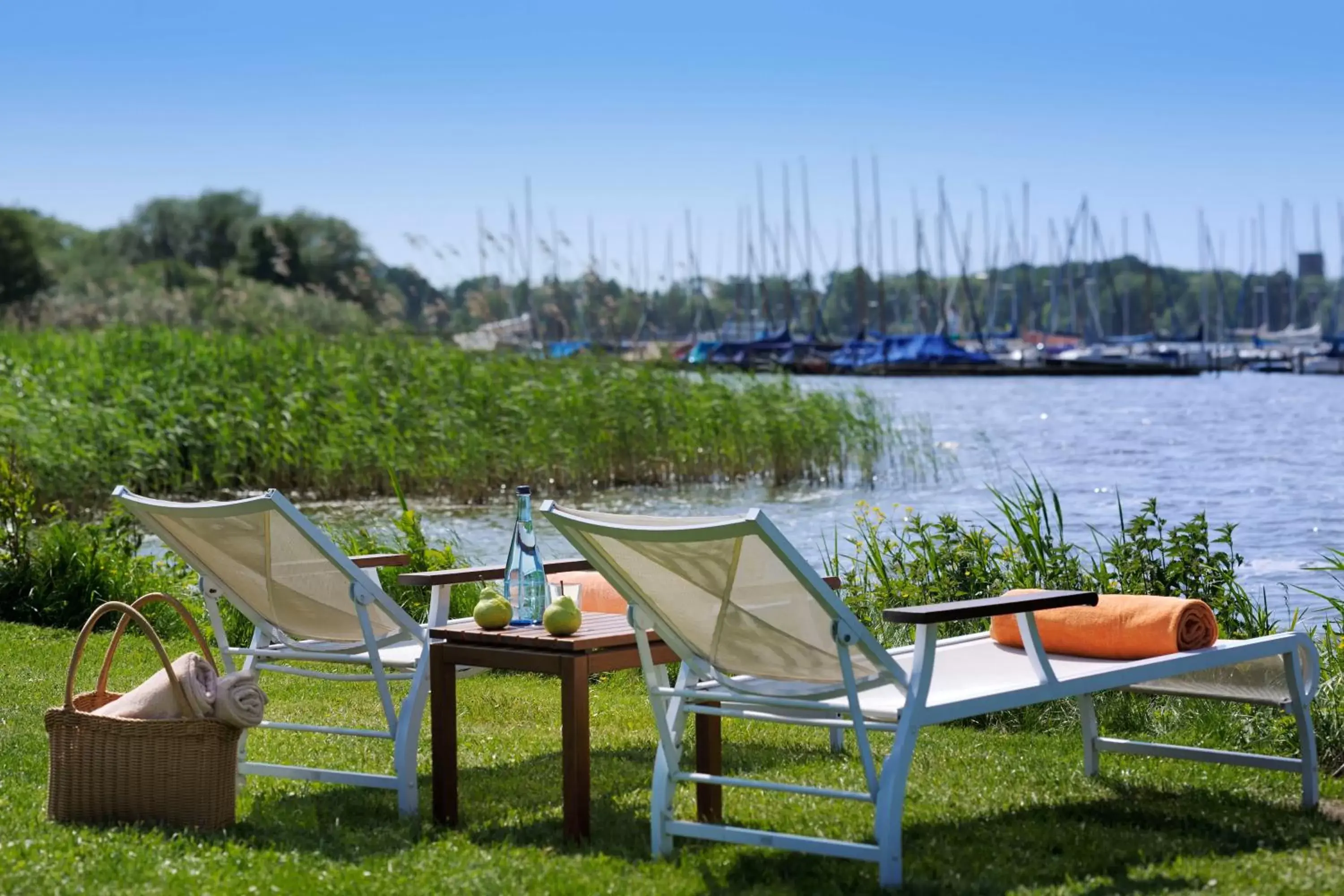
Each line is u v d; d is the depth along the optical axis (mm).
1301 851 3904
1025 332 76938
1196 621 4469
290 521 4270
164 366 18359
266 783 4891
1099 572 6770
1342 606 6441
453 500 16453
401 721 4410
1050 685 4035
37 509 14156
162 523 4594
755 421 18500
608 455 17438
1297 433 26906
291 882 3650
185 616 4602
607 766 5105
